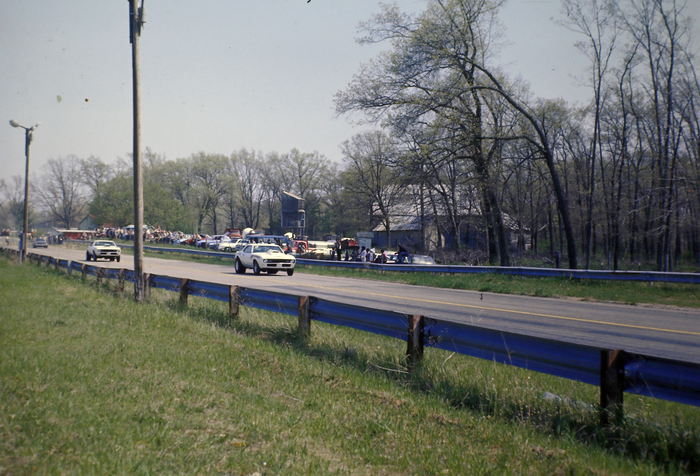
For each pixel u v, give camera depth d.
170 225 93.06
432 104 30.17
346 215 87.75
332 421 5.38
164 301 14.93
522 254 49.34
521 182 54.75
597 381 5.30
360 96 31.39
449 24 29.62
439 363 7.75
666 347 9.75
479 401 6.10
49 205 119.56
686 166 36.62
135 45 15.89
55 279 22.31
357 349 8.67
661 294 19.17
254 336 10.16
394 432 5.09
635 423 4.98
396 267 30.80
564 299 19.34
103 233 91.50
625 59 35.06
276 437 4.83
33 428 4.80
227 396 6.16
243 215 114.31
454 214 41.53
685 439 4.64
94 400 5.73
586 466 4.30
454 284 23.95
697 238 46.75
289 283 24.64
